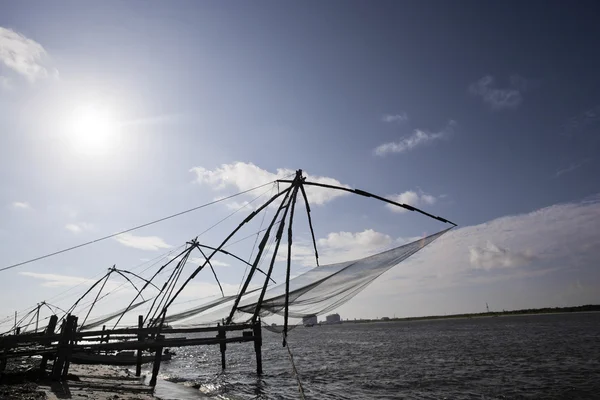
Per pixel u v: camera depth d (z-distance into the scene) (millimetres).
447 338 58125
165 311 18578
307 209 12688
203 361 39250
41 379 16891
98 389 15414
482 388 19141
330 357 37500
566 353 31344
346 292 10727
